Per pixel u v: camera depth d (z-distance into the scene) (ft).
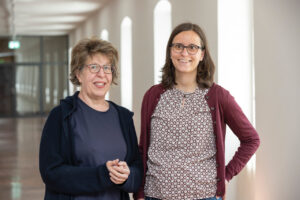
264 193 13.67
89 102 7.75
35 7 38.47
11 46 50.60
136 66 27.35
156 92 8.20
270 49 13.39
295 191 12.78
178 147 7.74
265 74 13.62
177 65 7.98
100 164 7.43
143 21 25.55
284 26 13.07
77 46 7.60
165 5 22.88
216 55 15.60
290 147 12.87
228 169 8.22
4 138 37.65
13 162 26.22
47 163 7.27
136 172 7.72
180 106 7.90
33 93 62.80
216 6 15.57
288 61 12.94
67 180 7.19
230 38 15.51
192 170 7.63
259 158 13.87
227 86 15.43
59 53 62.18
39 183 20.71
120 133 7.82
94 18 41.75
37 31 57.11
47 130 7.42
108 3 35.58
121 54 31.35
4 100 62.49
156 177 7.71
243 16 15.47
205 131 7.80
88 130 7.50
